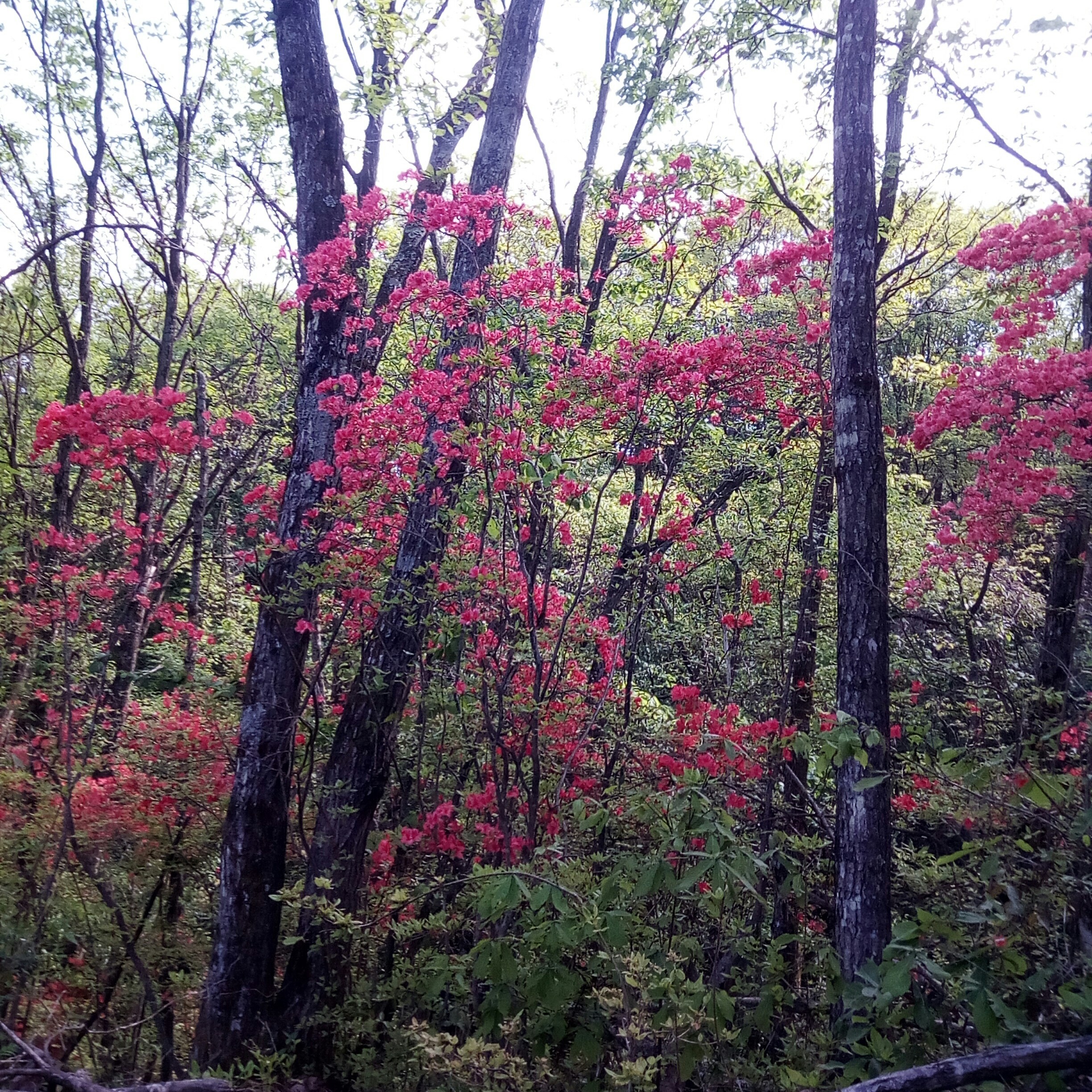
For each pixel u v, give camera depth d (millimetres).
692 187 7113
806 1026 4301
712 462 7480
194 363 11000
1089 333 6199
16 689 7344
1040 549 7293
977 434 6598
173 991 6027
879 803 4559
